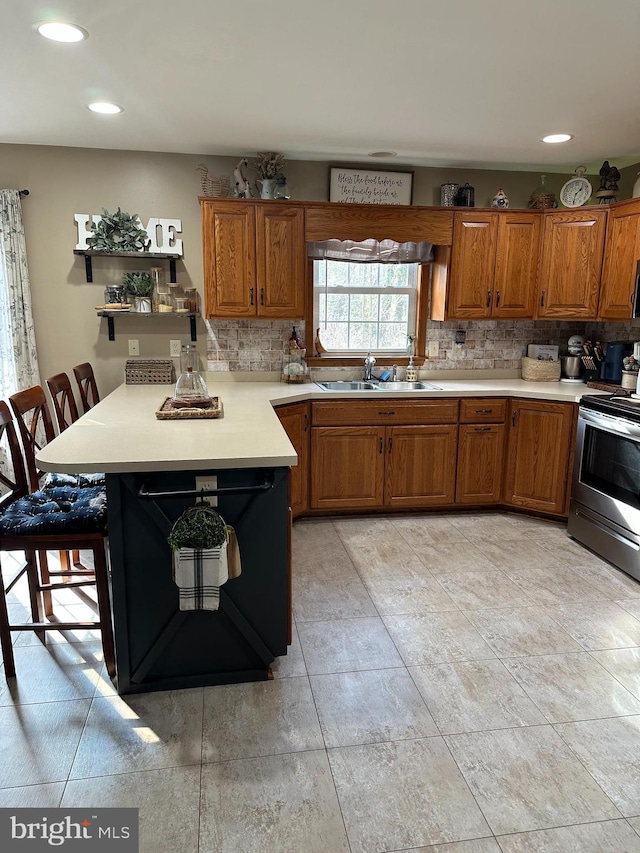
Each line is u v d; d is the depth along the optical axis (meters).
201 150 3.73
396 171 4.05
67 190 3.71
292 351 4.07
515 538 3.62
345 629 2.56
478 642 2.47
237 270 3.74
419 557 3.32
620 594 2.91
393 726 1.97
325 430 3.75
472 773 1.78
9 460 3.77
